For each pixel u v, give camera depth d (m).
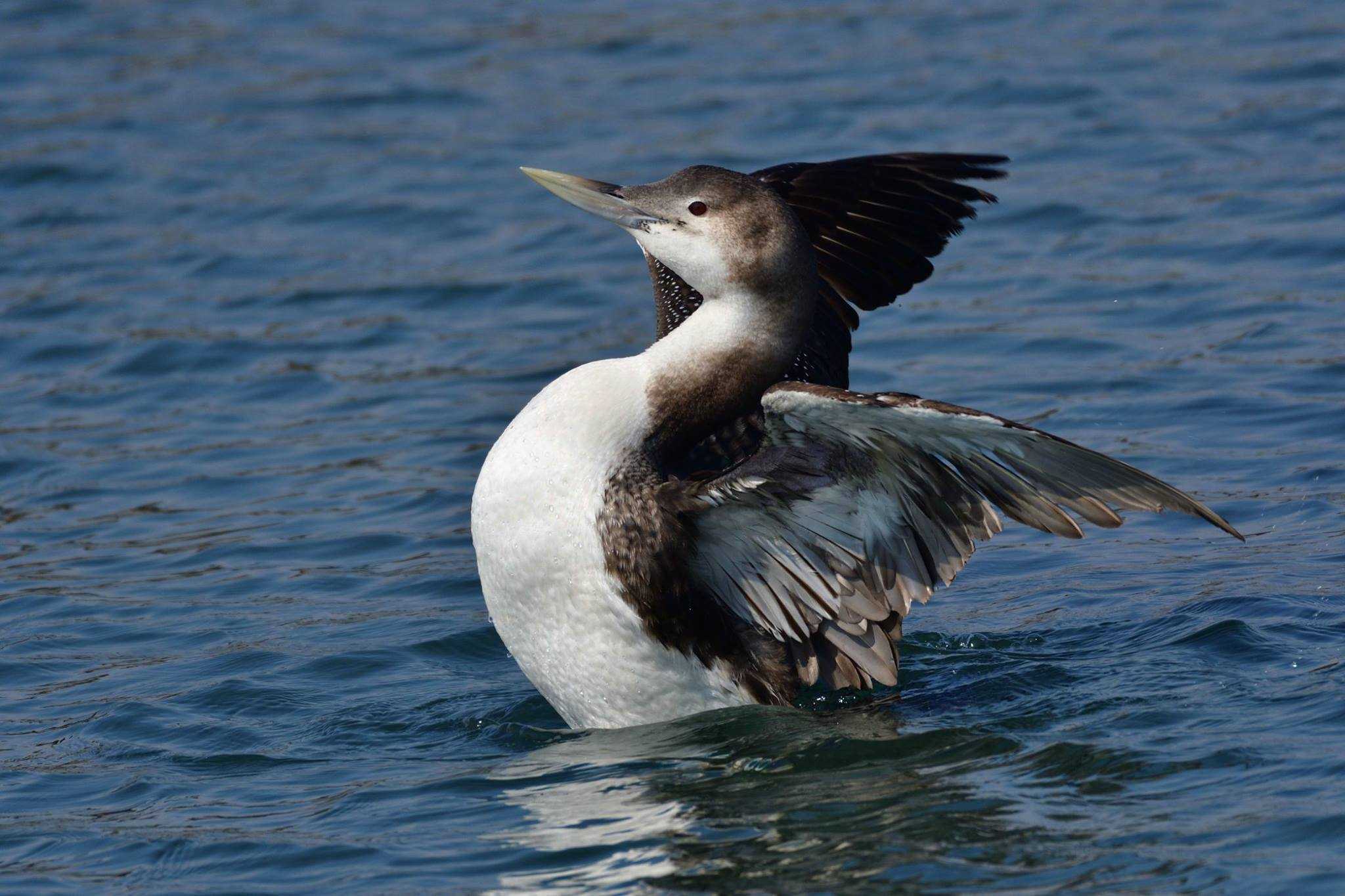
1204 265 18.34
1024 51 27.81
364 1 34.91
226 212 23.16
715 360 9.32
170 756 9.46
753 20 31.78
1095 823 7.75
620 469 9.09
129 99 28.36
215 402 16.95
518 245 21.48
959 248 19.86
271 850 8.03
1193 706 9.13
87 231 22.59
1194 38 27.92
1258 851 7.31
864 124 24.31
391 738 9.67
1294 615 10.45
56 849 8.21
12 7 34.62
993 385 15.63
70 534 13.74
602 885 7.46
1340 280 17.53
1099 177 21.53
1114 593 11.33
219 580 12.62
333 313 19.44
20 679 10.87
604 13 33.03
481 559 9.31
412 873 7.69
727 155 23.23
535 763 9.03
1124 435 14.26
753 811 8.14
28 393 17.31
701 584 9.23
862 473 8.73
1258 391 14.88
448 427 15.89
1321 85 24.53
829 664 9.55
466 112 27.06
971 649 10.55
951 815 7.95
